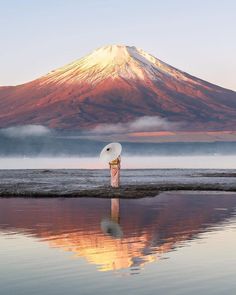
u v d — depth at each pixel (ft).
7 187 167.63
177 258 63.41
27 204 122.01
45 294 50.62
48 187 167.22
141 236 77.82
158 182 192.54
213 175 240.12
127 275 56.39
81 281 54.44
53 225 88.99
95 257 64.49
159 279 54.85
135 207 114.42
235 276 55.72
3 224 90.33
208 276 55.77
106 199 132.67
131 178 223.51
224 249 67.97
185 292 50.67
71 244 72.38
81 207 115.24
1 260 63.36
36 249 69.21
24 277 56.03
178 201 127.03
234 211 106.32
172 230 82.84
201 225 87.56
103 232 81.66
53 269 59.06
